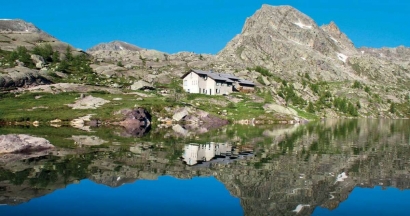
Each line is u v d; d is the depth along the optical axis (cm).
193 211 2286
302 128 10169
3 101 10444
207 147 5281
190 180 3098
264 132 8319
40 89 12006
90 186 2814
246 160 4150
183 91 15850
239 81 17938
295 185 2980
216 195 2652
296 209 2356
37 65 16688
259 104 14712
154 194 2653
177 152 4681
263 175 3338
